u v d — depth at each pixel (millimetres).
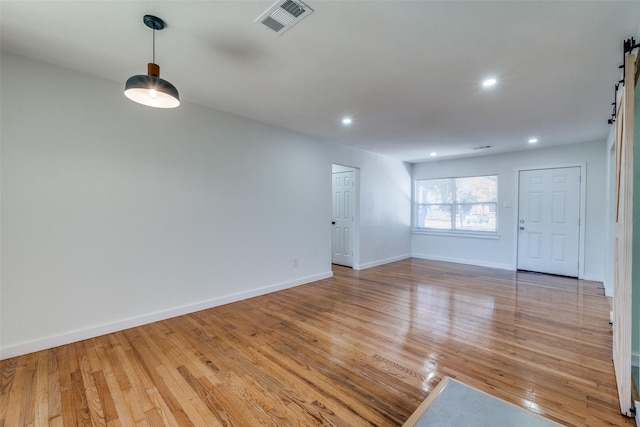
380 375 2066
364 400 1809
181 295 3186
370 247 5781
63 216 2467
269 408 1733
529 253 5344
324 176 4777
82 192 2557
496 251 5715
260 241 3920
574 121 3598
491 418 1619
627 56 1709
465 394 1822
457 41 1952
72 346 2451
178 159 3133
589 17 1676
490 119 3557
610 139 3725
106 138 2672
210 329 2824
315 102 3104
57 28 1881
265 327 2879
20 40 2037
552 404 1763
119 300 2770
